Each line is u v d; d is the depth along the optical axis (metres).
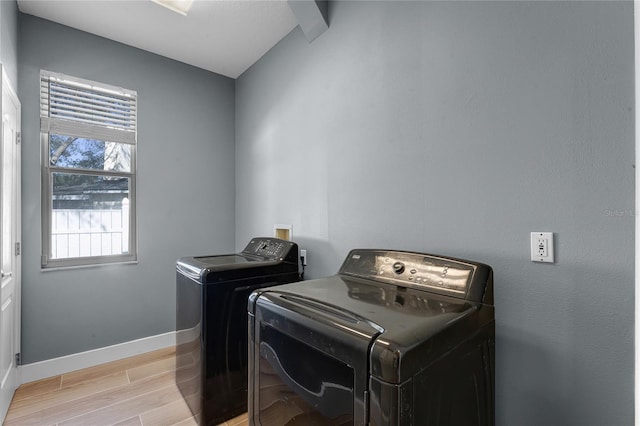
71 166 2.45
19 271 2.11
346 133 1.93
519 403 1.18
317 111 2.16
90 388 2.12
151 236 2.75
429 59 1.49
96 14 2.23
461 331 0.95
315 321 0.97
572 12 1.06
